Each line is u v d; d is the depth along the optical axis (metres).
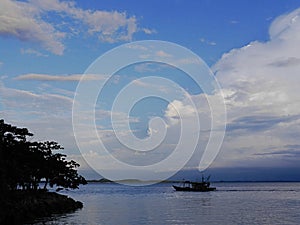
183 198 170.50
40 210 80.38
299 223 75.12
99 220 78.38
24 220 69.81
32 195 87.44
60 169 99.25
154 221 77.81
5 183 68.00
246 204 129.00
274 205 123.94
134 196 195.88
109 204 130.25
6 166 70.62
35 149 90.25
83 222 74.00
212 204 129.50
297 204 128.75
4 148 75.50
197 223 74.88
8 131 78.44
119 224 72.62
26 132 81.56
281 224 73.62
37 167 87.88
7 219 64.25
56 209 90.25
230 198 168.38
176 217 85.69
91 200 158.50
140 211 101.12
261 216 87.69
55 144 100.19
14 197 76.00
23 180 80.38
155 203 135.88
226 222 76.31
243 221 78.19
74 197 187.50
